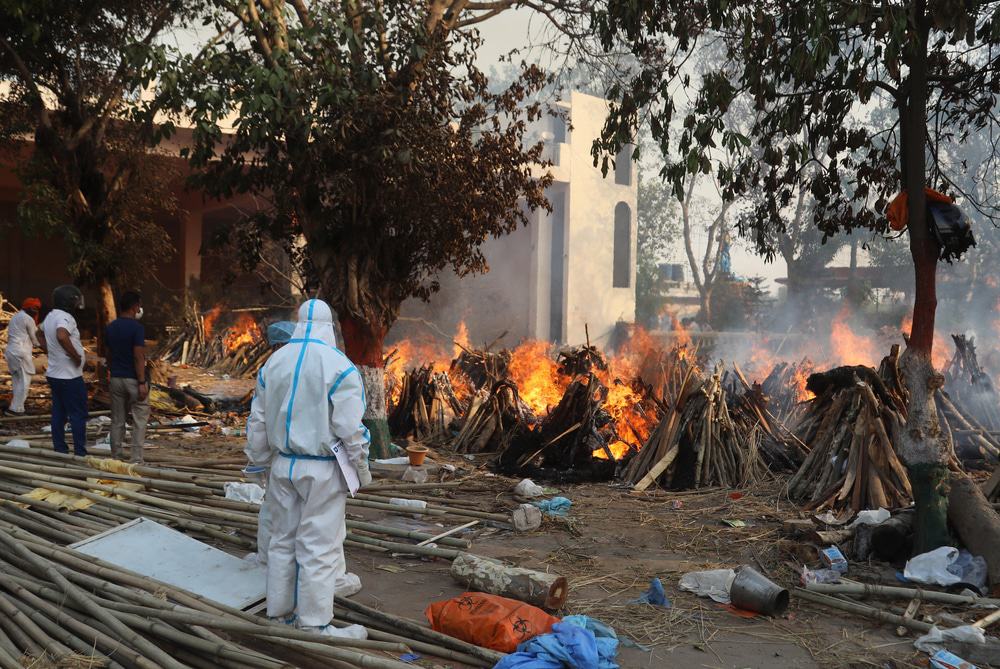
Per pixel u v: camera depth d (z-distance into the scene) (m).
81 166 13.12
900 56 5.92
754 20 6.39
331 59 8.88
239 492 6.74
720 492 8.10
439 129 9.50
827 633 4.78
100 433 10.54
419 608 4.95
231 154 9.63
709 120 6.49
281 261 21.53
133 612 4.32
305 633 3.98
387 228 10.10
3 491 6.66
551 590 4.84
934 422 5.80
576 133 31.48
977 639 4.49
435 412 11.33
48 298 31.70
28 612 4.41
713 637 4.68
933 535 5.70
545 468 9.22
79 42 12.70
